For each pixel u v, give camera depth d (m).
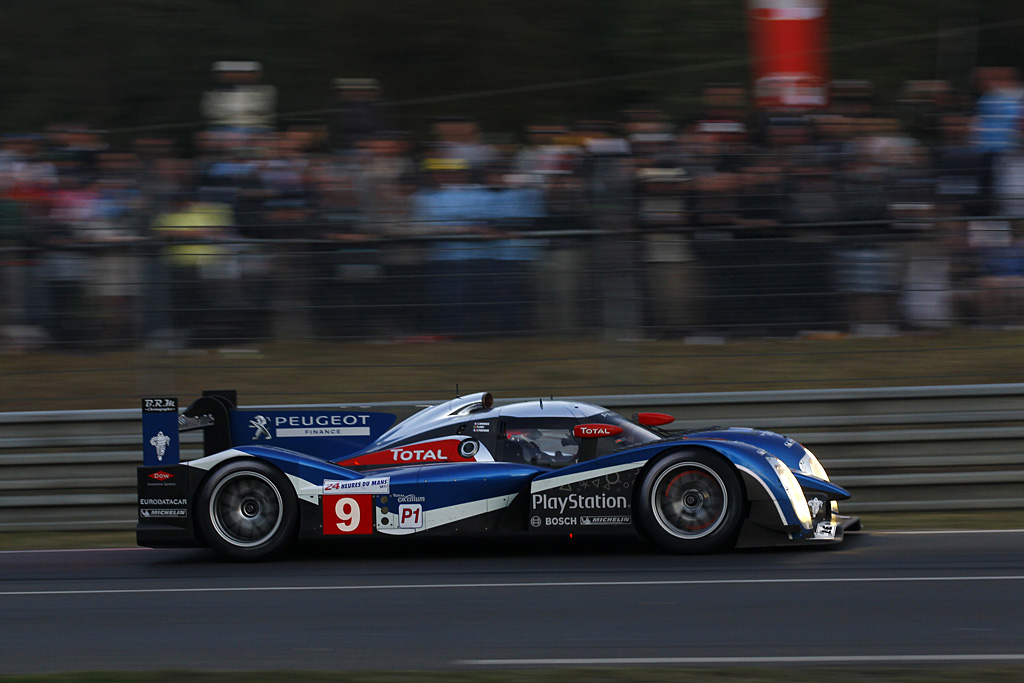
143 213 31.89
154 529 25.47
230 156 33.78
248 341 32.00
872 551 24.52
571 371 31.64
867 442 29.69
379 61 60.69
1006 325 31.41
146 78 57.12
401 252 32.12
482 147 35.03
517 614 19.70
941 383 31.17
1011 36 54.06
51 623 20.22
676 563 23.56
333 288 32.09
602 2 59.88
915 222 31.44
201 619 20.11
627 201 31.94
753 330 31.75
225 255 31.98
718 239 31.69
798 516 24.05
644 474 24.50
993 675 15.09
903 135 35.09
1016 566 22.69
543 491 24.67
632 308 31.75
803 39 39.06
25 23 58.09
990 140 32.50
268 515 25.39
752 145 33.06
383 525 25.17
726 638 17.80
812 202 31.78
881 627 18.23
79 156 34.06
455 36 60.59
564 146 34.88
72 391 31.50
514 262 31.91
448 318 32.12
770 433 26.50
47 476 30.36
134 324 31.80
